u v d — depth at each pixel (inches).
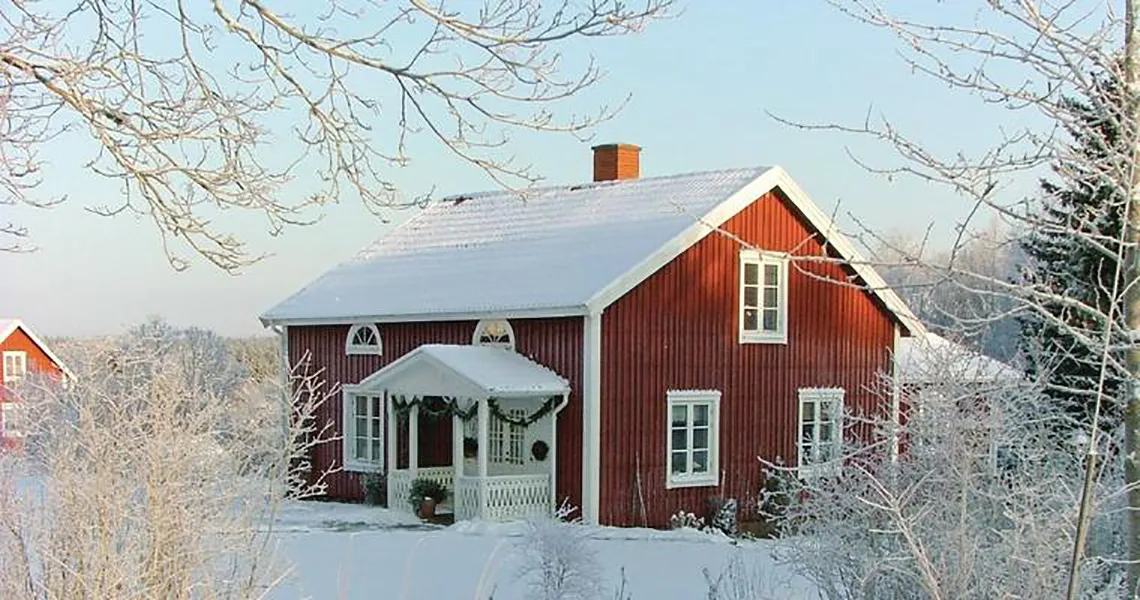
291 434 337.1
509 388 729.6
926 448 280.2
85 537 241.6
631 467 757.3
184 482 249.1
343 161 313.0
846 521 304.8
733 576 455.8
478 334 816.3
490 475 798.5
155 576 244.2
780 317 836.0
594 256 797.2
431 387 779.4
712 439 795.4
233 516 287.1
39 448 263.7
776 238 834.8
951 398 272.2
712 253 803.4
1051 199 237.9
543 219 931.3
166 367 295.3
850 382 874.1
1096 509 242.1
